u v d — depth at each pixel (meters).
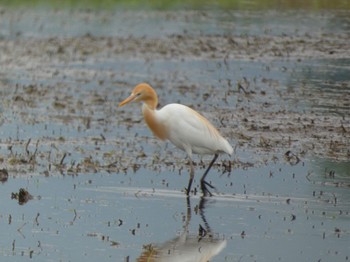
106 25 36.97
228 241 11.96
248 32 34.50
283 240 12.05
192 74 25.86
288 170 15.75
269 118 19.83
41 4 43.31
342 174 15.56
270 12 40.53
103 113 20.33
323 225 12.77
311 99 22.16
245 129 18.67
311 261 11.16
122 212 13.24
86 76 25.36
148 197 14.07
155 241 11.90
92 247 11.57
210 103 21.44
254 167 15.93
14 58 28.28
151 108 14.67
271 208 13.56
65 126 18.84
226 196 14.23
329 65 27.36
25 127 18.64
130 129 18.81
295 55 29.25
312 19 38.00
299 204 13.83
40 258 11.09
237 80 24.86
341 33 34.06
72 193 14.14
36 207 13.38
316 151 17.03
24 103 21.12
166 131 14.60
